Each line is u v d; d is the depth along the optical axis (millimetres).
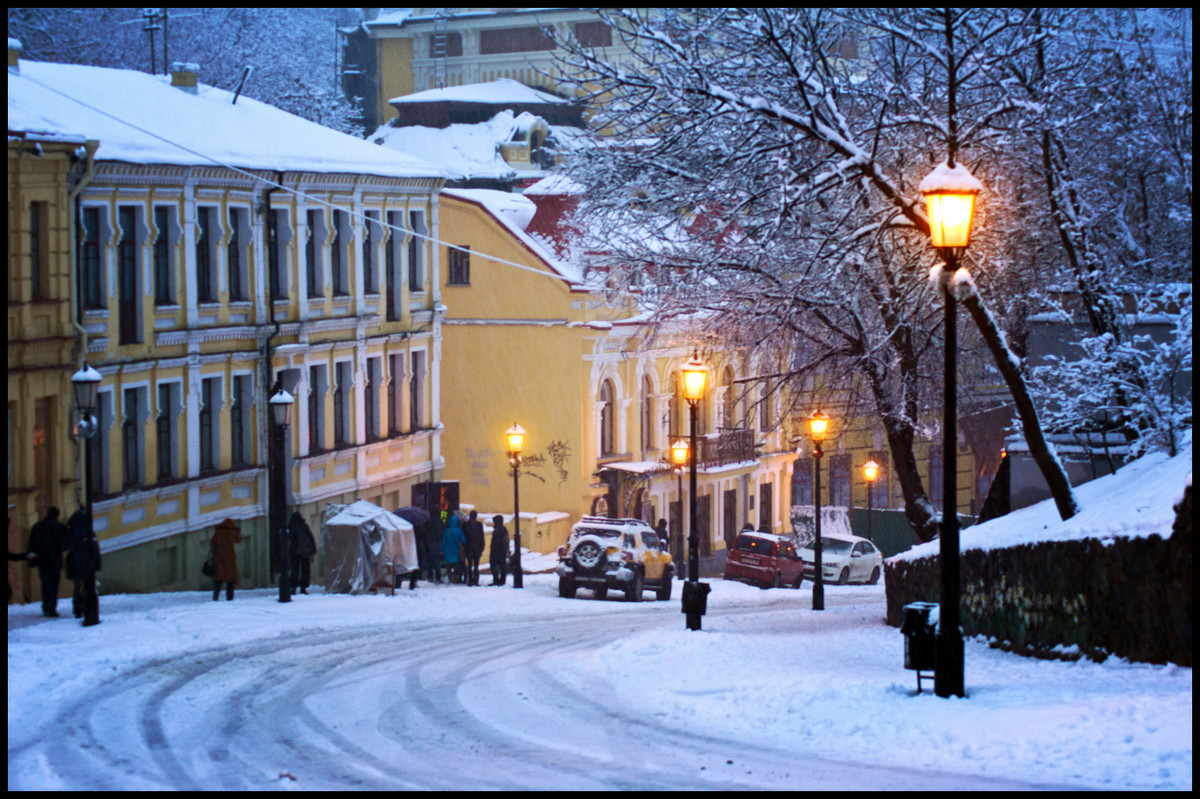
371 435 39844
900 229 23094
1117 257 23078
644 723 13680
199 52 73125
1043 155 22344
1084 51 23828
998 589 18547
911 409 25219
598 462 48594
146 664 17656
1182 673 13422
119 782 10859
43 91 29453
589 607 30656
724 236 24812
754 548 40812
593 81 23609
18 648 18125
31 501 25562
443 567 35906
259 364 34125
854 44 25516
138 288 29812
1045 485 23188
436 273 43094
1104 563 15172
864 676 15805
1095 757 10594
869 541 45188
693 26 22672
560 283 47562
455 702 14984
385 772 11320
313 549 29516
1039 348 23719
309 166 35656
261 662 18266
